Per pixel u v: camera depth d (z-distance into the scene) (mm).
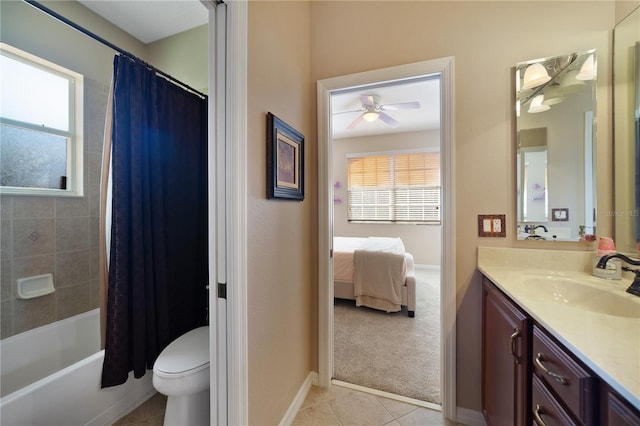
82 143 2092
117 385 1486
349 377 1890
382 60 1676
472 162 1500
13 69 1785
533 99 1414
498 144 1465
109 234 1607
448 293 1526
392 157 5402
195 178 1985
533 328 902
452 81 1521
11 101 1775
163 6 2006
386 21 1670
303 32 1737
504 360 1132
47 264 1902
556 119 1385
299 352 1645
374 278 2990
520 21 1438
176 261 1848
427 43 1584
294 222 1582
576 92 1356
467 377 1513
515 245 1445
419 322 2775
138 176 1583
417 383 1822
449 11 1548
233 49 1029
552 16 1394
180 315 1871
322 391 1752
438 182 5121
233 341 1042
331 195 1836
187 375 1257
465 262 1516
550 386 792
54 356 1883
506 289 1094
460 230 1521
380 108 3428
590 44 1341
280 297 1407
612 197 1304
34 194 1846
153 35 2307
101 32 2135
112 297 1513
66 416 1304
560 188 1384
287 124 1464
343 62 1759
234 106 1034
